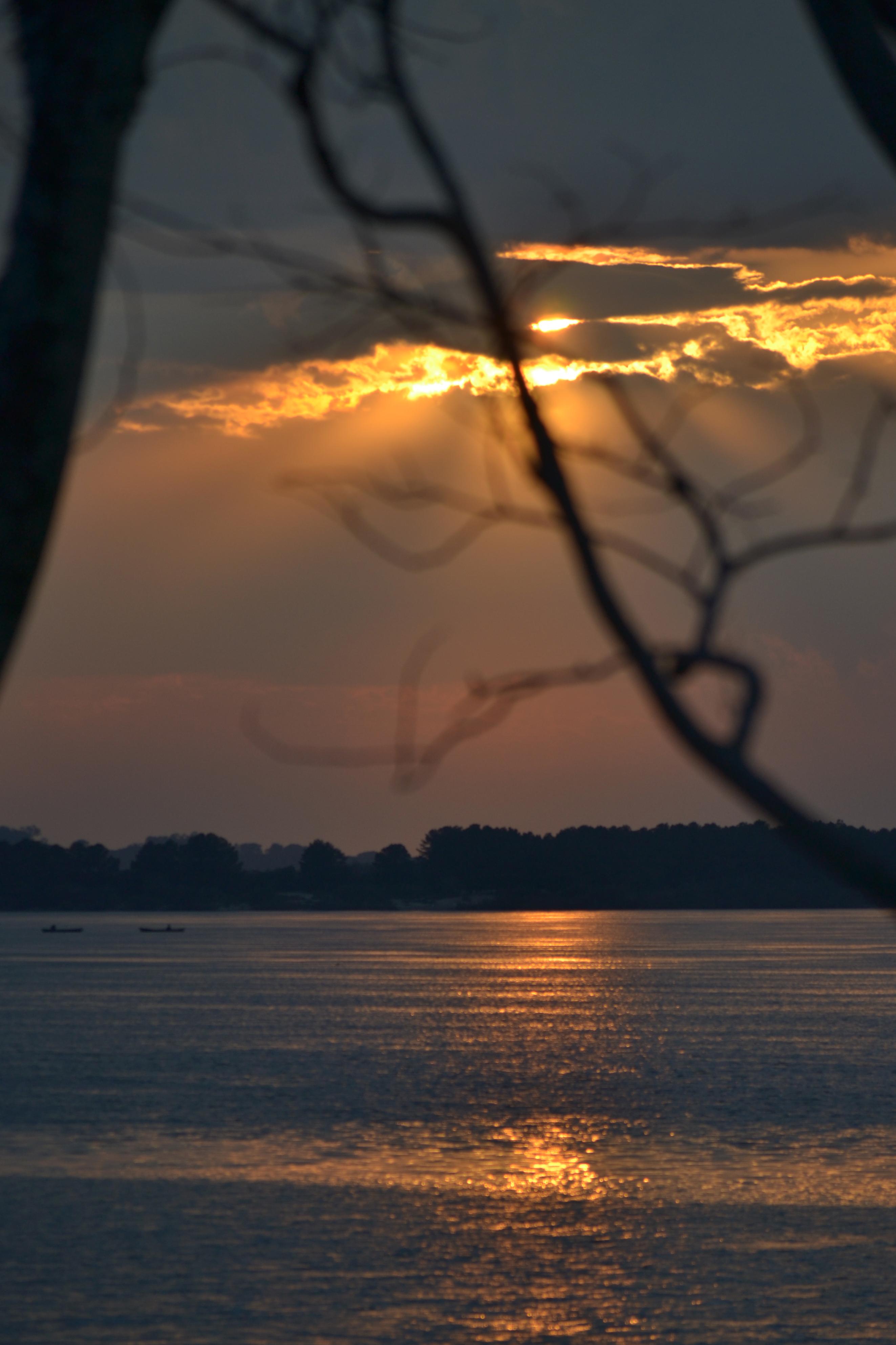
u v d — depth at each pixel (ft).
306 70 13.44
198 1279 186.70
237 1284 184.65
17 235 17.61
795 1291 182.39
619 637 12.42
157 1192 235.61
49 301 17.28
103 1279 185.68
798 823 11.82
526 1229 213.05
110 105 17.62
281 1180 245.24
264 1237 207.62
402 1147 276.41
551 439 12.72
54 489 17.42
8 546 17.24
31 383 17.25
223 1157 264.72
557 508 12.66
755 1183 244.63
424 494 13.73
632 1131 295.28
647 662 12.37
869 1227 214.07
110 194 17.70
